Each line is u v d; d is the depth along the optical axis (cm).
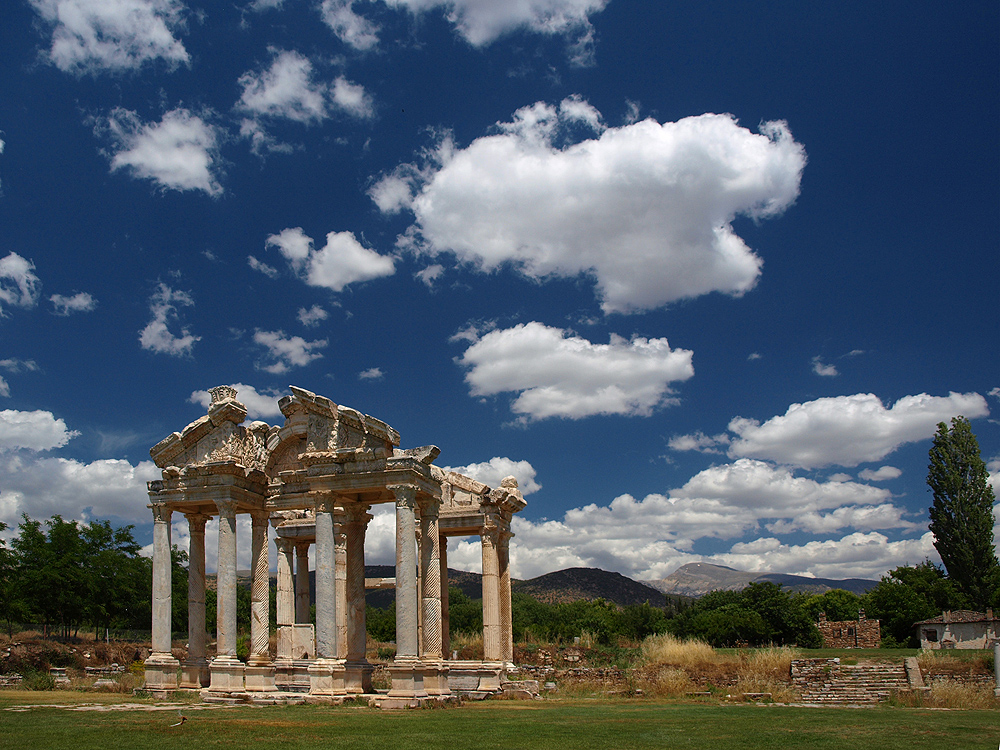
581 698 3934
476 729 2288
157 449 3788
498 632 4262
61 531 6456
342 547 4269
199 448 3766
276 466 3891
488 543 4350
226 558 3612
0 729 2158
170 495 3747
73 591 6112
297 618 5003
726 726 2456
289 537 4788
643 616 9356
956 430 9138
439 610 3528
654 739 2102
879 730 2380
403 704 3075
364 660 3572
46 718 2488
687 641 5369
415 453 3372
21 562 6288
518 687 3997
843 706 3559
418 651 3391
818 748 1958
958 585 8806
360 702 3291
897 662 4803
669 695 4153
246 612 9212
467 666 4138
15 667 4531
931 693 3944
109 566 6475
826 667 4591
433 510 3591
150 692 3541
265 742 1950
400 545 3281
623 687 4388
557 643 6412
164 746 1861
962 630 6994
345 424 3481
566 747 1911
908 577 9650
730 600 9688
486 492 4425
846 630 8194
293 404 3875
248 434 3847
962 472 9031
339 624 4181
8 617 5788
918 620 8244
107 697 3450
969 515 8831
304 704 3225
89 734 2064
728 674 4756
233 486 3672
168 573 3728
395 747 1872
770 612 8025
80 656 5088
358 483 3394
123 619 6862
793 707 3384
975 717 2889
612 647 6431
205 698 3353
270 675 3688
